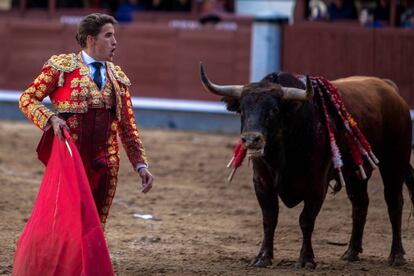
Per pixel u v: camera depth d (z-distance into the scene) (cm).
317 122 1042
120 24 2752
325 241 1278
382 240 1298
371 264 1134
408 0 2595
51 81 866
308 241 1060
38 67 2853
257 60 2502
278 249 1219
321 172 1050
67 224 845
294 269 1051
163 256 1133
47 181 866
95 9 3100
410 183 1246
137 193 1606
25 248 861
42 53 2850
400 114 1222
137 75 2742
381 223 1413
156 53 2714
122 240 1228
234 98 1012
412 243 1285
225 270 1045
